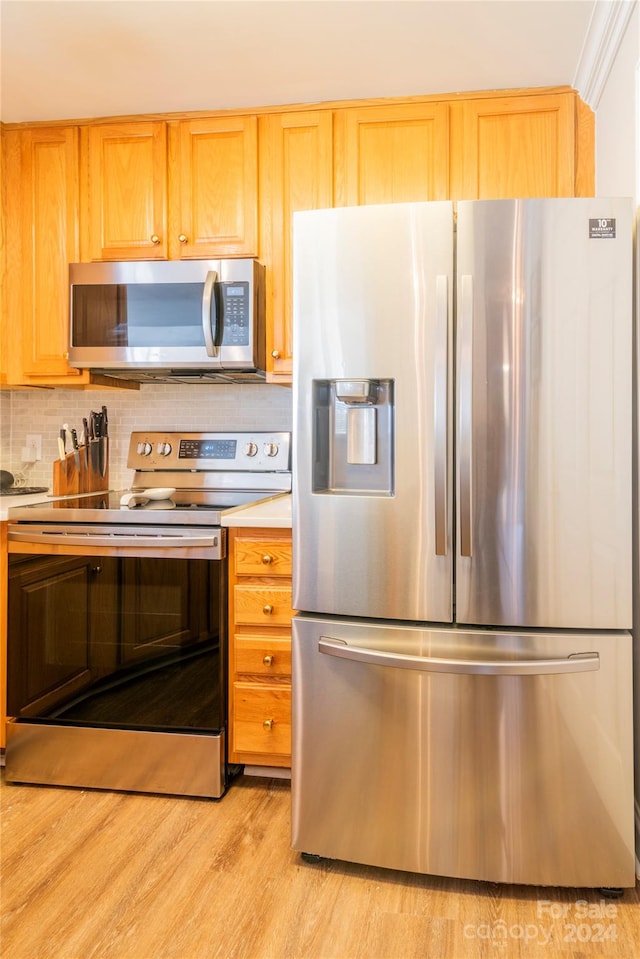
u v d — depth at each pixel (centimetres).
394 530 170
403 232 167
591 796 162
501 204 162
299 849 178
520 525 164
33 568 223
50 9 195
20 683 224
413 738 168
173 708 214
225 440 273
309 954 146
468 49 214
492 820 164
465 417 163
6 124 264
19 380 265
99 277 248
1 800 212
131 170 258
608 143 213
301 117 249
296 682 178
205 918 157
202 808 206
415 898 165
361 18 199
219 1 191
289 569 209
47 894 165
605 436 161
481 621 166
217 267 241
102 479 284
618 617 162
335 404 183
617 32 193
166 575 214
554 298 161
